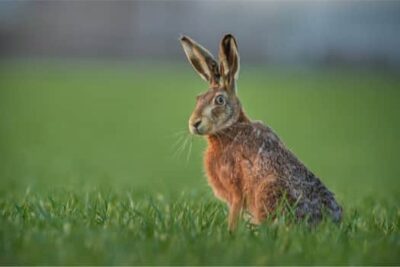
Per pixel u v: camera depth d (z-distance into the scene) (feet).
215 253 56.70
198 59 71.41
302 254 57.47
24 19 410.72
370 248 59.98
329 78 352.28
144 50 418.92
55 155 195.31
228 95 69.26
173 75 364.79
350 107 281.54
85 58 415.85
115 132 238.27
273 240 60.29
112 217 70.38
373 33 386.52
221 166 68.90
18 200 85.35
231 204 69.26
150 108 279.49
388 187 140.77
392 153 206.08
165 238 60.29
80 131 238.48
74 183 115.34
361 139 229.86
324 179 159.22
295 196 66.54
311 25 393.70
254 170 67.41
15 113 267.18
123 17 419.54
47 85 324.80
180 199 84.58
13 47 408.87
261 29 395.34
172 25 412.57
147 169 178.29
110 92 312.91
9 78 337.72
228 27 394.73
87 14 420.36
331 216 67.31
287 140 224.33
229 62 69.62
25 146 208.95
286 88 319.68
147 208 76.33
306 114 265.75
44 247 57.26
